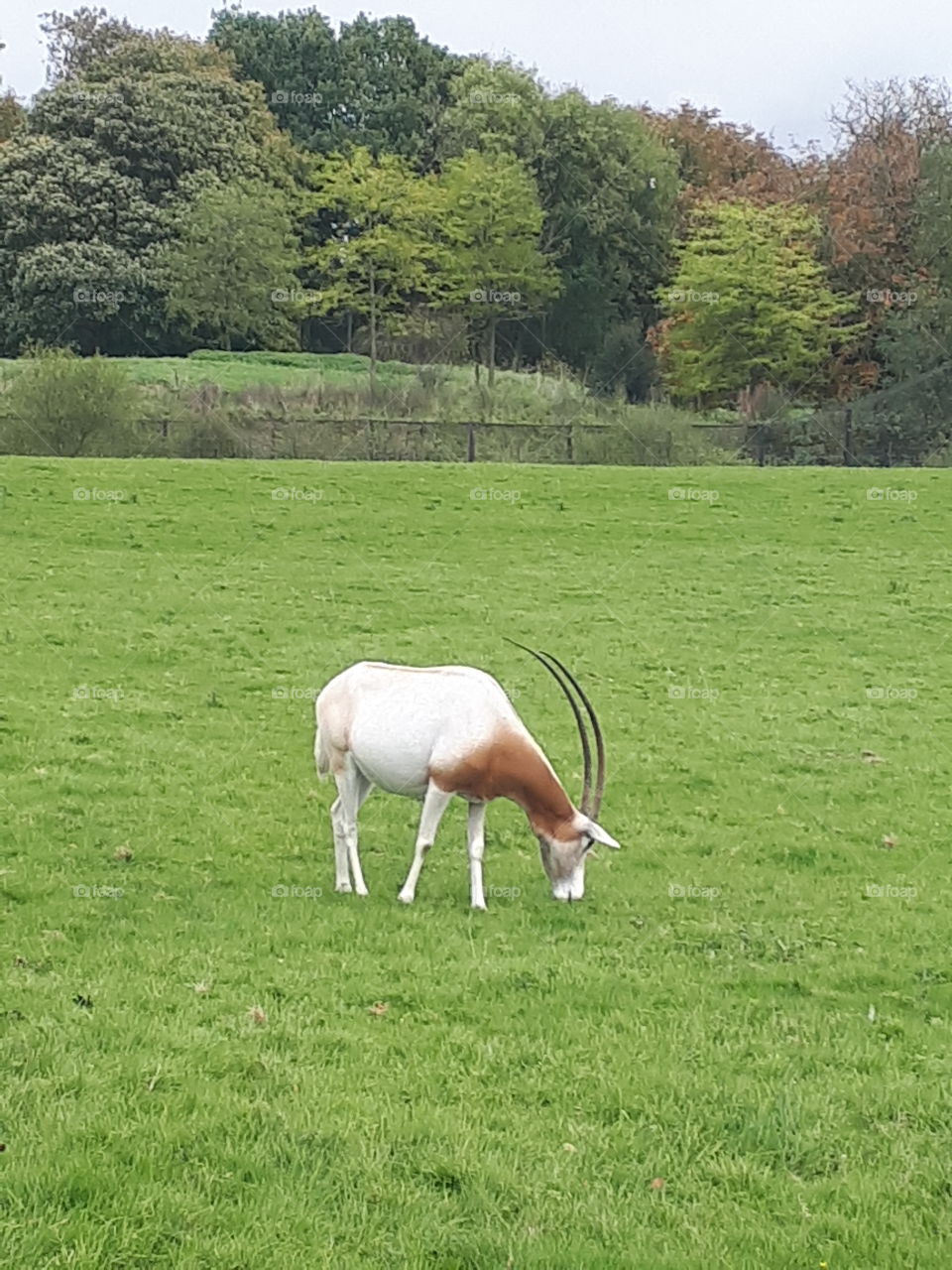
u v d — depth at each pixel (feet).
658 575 97.76
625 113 241.35
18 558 92.68
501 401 177.68
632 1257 22.44
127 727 60.18
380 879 43.55
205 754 57.06
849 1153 26.32
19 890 40.19
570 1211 23.70
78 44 270.05
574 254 237.04
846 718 68.64
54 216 219.82
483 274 214.90
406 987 33.42
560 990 33.83
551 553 102.83
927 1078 30.09
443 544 103.55
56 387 140.36
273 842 46.80
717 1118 27.25
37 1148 24.36
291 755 57.67
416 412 170.60
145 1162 24.16
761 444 177.27
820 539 109.40
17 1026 29.60
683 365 205.87
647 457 158.92
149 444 144.05
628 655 78.74
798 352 200.75
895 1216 24.00
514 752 40.19
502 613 86.28
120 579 88.94
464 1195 23.95
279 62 271.69
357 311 225.35
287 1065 28.43
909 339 195.31
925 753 63.41
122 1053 28.50
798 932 40.47
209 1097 26.55
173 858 44.34
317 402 172.55
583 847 41.24
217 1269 21.74
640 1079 28.76
